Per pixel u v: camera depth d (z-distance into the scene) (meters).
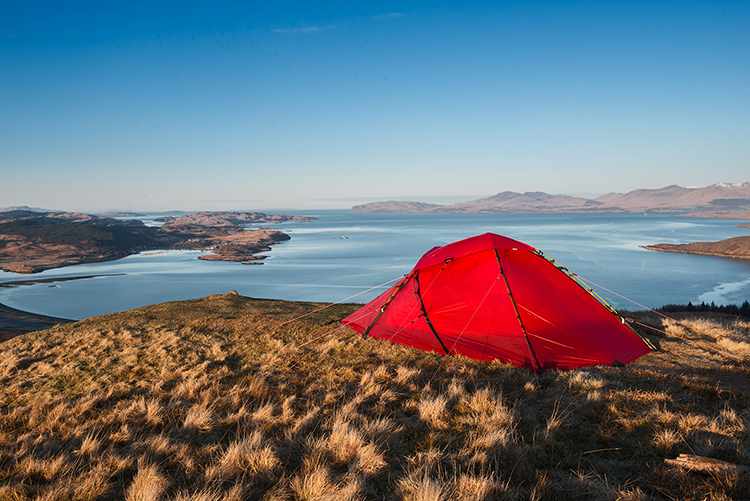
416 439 5.11
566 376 7.15
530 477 4.14
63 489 4.27
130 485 4.41
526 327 8.52
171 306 17.09
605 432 4.97
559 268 9.38
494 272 9.40
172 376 8.27
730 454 4.20
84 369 9.05
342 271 166.25
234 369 8.63
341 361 8.71
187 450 5.10
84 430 5.88
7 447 5.55
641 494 3.65
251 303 18.02
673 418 5.09
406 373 7.53
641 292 106.62
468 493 3.76
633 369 7.37
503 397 6.26
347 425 5.27
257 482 4.32
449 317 9.47
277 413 6.27
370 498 3.92
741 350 8.56
